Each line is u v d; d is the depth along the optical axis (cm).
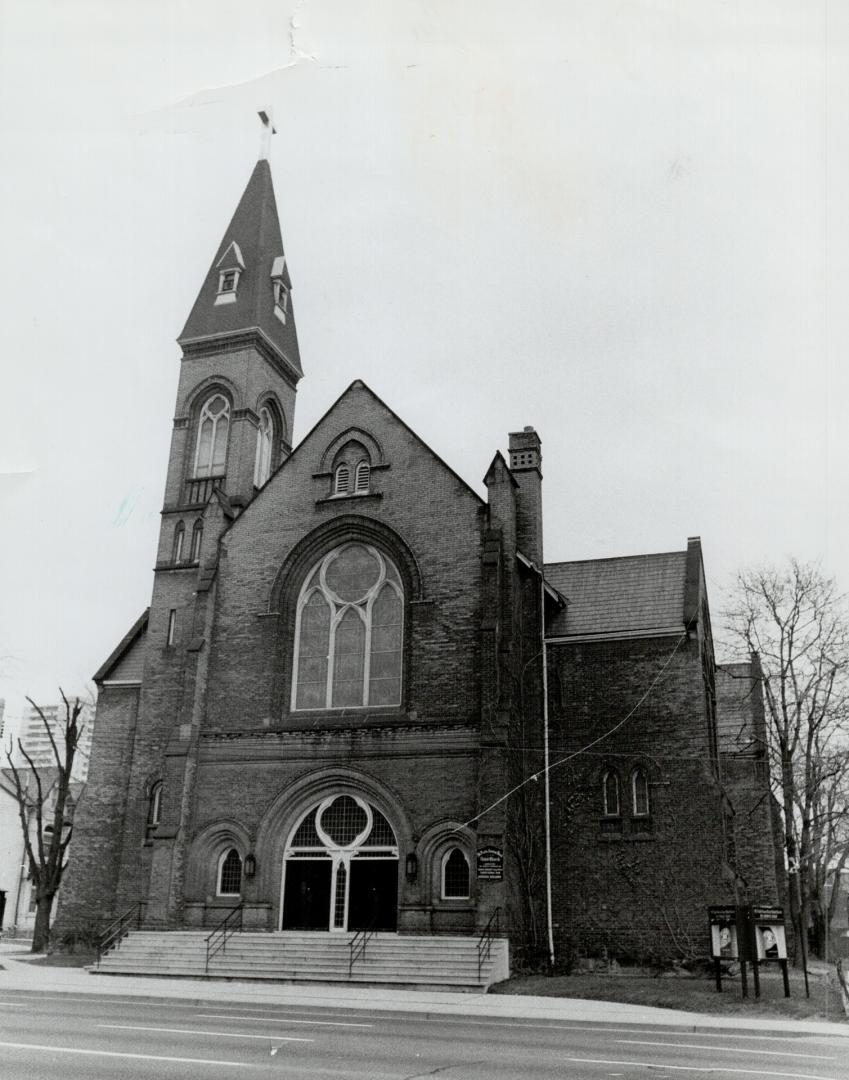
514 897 2988
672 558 3878
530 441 3744
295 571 3534
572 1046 1496
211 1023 1652
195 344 4509
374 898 3109
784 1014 2108
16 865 7025
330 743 3241
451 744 3108
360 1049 1370
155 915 3162
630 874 3288
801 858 3291
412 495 3450
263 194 4859
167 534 4222
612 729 3475
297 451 3678
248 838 3234
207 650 3509
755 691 4159
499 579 3219
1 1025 1517
